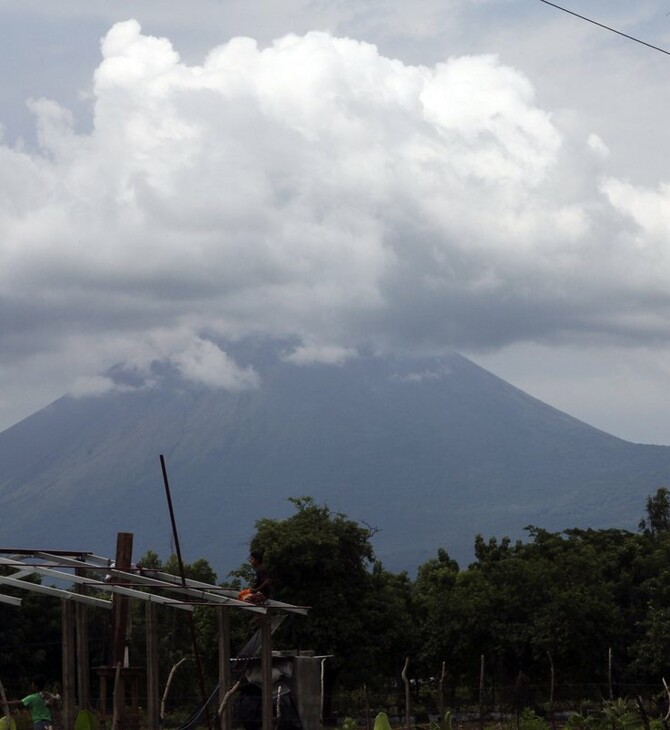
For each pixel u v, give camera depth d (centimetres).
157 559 6075
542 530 6712
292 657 2450
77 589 2198
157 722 2030
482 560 7025
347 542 5538
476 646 5669
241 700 2397
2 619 5053
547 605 5444
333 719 5134
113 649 2209
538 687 5284
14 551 2138
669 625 5203
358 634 5412
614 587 5750
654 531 8638
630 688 5103
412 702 5916
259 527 5612
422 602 6494
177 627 5056
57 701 2330
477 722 4691
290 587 5419
